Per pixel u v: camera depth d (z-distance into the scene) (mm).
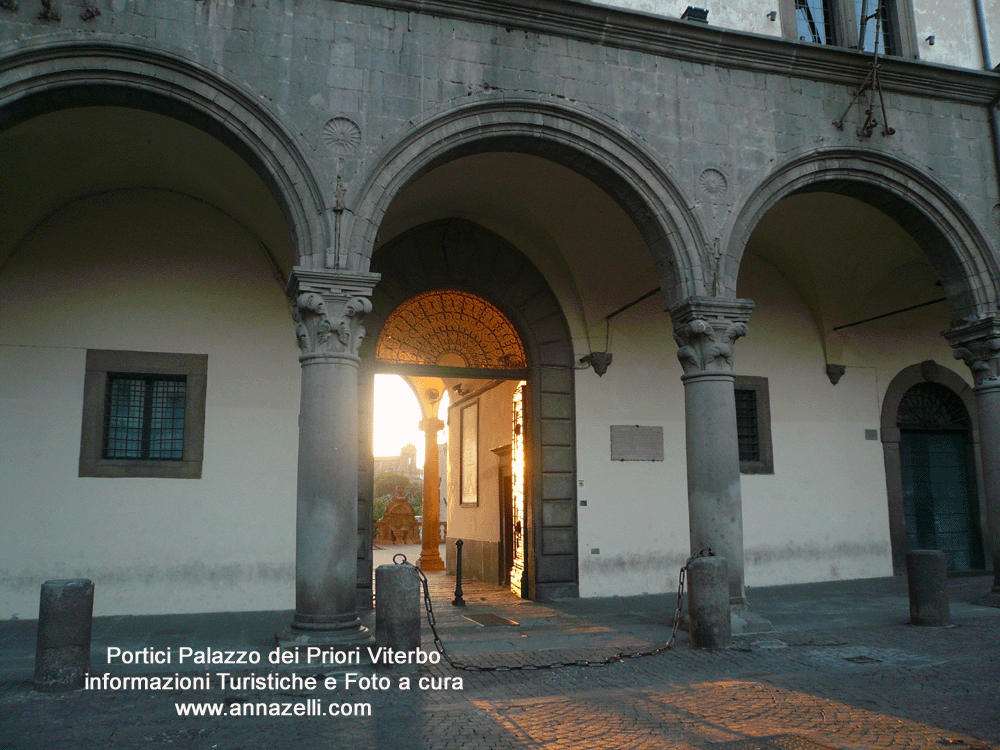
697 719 5508
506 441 13570
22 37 7402
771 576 12930
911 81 10609
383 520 30594
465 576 15734
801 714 5609
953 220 10617
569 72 9125
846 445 13867
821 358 13992
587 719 5516
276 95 8047
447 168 10352
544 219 11539
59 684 6184
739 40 9719
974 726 5297
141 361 10430
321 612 7465
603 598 11734
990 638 8281
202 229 10914
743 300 9172
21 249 10211
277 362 10938
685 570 8258
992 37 11656
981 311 10594
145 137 9336
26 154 9148
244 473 10562
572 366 12383
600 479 12188
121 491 10125
